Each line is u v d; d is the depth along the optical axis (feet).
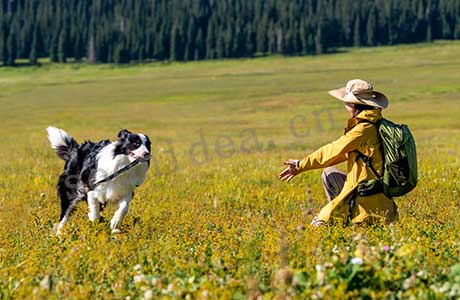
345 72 364.58
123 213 34.09
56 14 599.57
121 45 526.16
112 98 283.79
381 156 28.86
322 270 17.98
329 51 527.81
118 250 24.71
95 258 22.84
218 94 273.54
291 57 510.99
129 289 19.72
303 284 17.67
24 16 604.08
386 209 28.96
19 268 22.33
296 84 309.63
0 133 155.53
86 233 29.96
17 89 346.13
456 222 31.96
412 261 19.79
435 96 230.07
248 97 253.24
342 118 174.19
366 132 28.81
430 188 45.14
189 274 20.34
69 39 553.64
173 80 369.71
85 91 325.83
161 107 238.68
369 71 363.35
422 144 93.25
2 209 43.16
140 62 526.57
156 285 18.89
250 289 17.48
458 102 210.59
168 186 51.60
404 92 244.63
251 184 51.60
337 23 552.82
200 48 530.27
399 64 402.31
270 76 362.94
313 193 45.16
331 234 25.68
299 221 31.73
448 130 134.41
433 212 36.22
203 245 25.96
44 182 54.19
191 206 41.57
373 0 562.25
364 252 19.61
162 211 38.68
